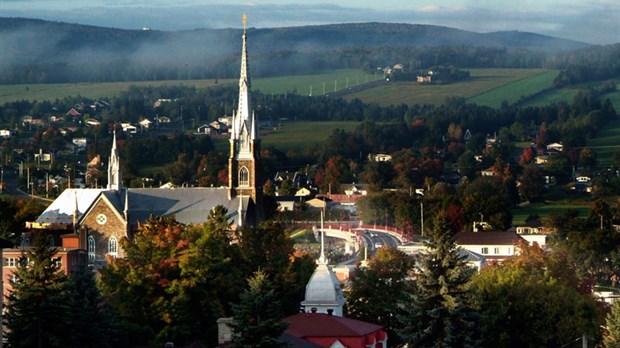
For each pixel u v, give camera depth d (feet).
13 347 649.20
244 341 599.98
